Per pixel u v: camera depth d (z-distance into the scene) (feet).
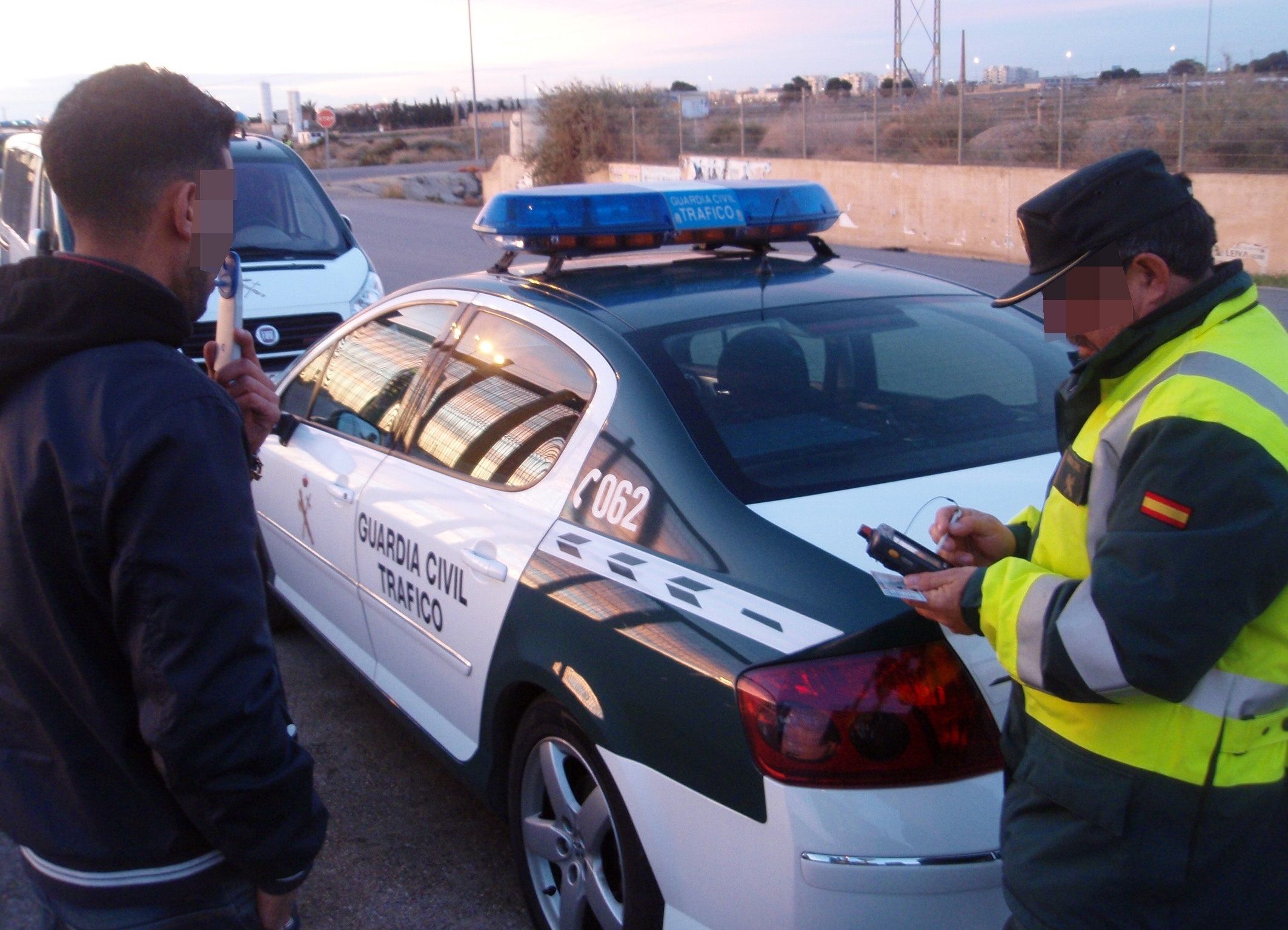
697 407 8.66
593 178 96.63
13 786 5.25
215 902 5.51
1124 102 58.80
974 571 5.83
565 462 9.20
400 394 11.96
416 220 79.66
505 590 9.09
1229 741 5.10
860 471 8.36
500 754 9.64
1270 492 4.77
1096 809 5.31
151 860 5.30
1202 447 4.86
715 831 7.12
